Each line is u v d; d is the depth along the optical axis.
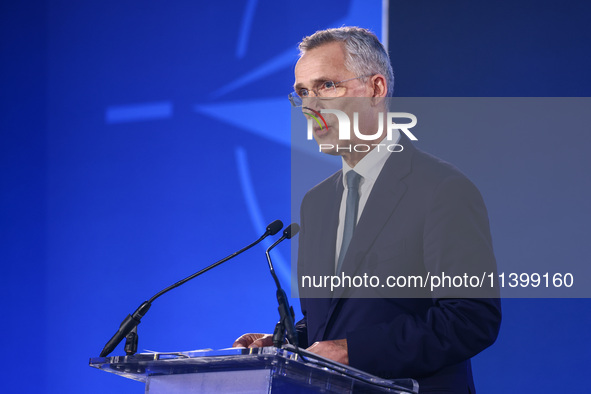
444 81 7.02
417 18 7.18
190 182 8.35
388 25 7.31
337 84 4.46
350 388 3.23
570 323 6.15
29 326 8.67
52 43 9.10
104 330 8.42
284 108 8.15
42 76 9.09
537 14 6.77
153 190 8.48
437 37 7.09
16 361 8.64
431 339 3.67
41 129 9.00
